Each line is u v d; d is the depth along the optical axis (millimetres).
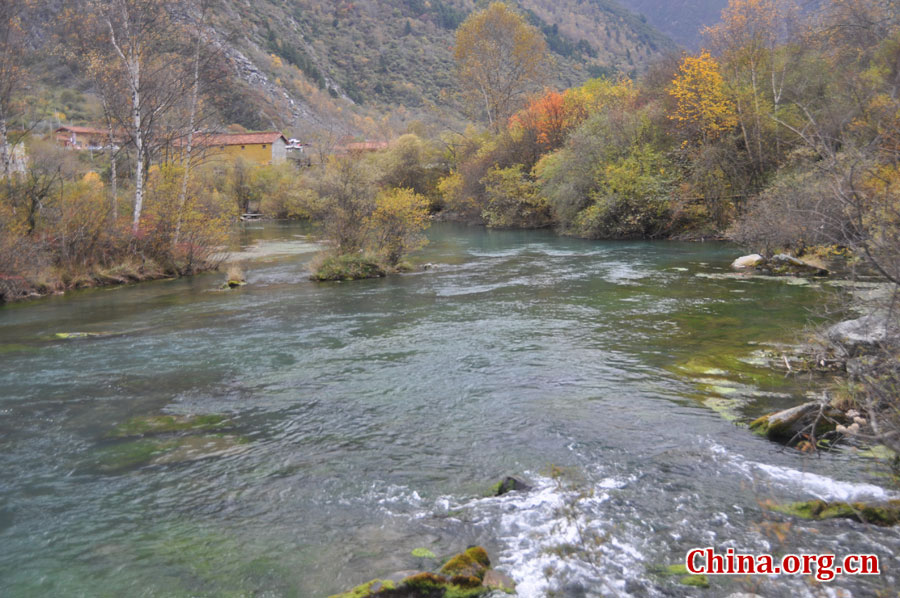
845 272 17312
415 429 6977
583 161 33781
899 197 5438
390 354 10250
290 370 9461
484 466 5984
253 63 135375
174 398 8250
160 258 22312
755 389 7996
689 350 9969
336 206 21562
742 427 6777
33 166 23328
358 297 16234
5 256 17375
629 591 4008
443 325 12375
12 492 5641
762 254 19359
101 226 21062
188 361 10109
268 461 6215
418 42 194250
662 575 4168
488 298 15430
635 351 10008
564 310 13562
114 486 5723
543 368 9211
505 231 39969
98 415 7641
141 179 22000
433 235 38219
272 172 63250
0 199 19281
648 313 12953
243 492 5559
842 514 4805
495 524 4883
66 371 9609
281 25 179000
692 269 19594
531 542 4617
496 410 7516
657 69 38781
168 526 5000
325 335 11781
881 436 5027
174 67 23828
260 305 15422
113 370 9641
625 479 5598
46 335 12312
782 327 11273
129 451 6523
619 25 195375
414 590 3941
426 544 4645
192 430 7094
